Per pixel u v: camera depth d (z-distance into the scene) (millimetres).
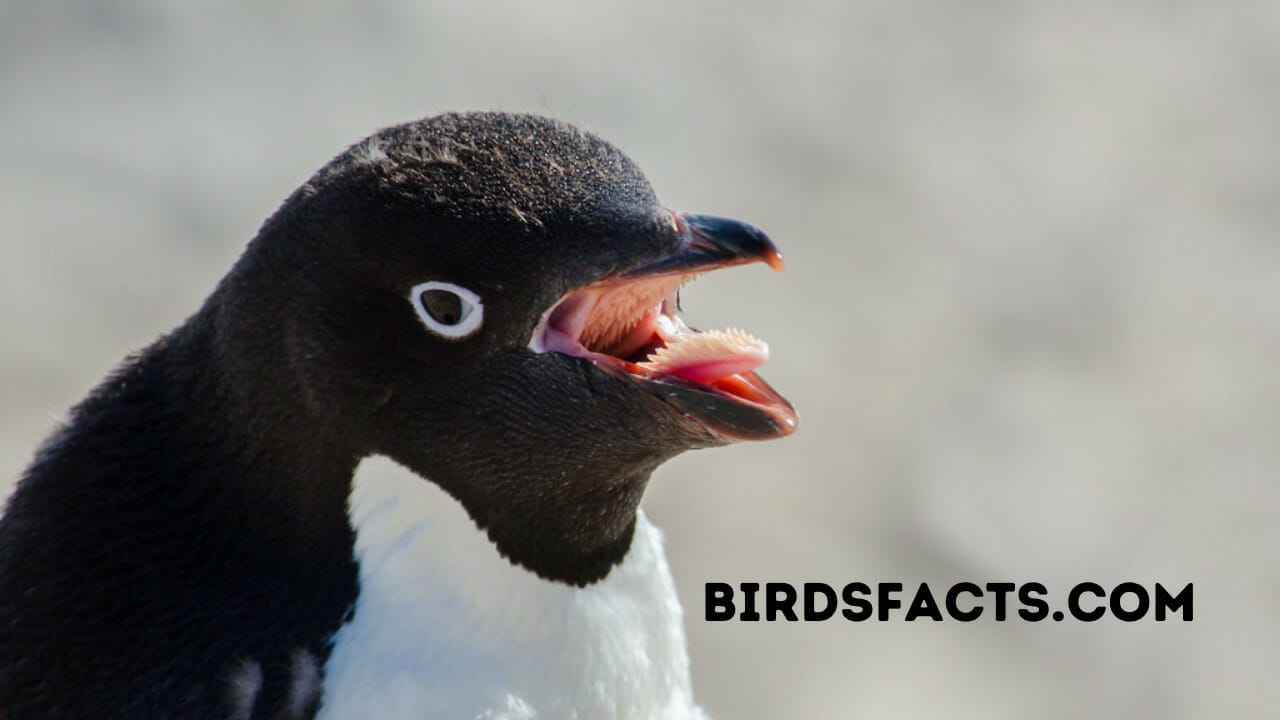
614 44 17234
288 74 16250
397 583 5488
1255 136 17484
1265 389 14914
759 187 16078
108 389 5668
